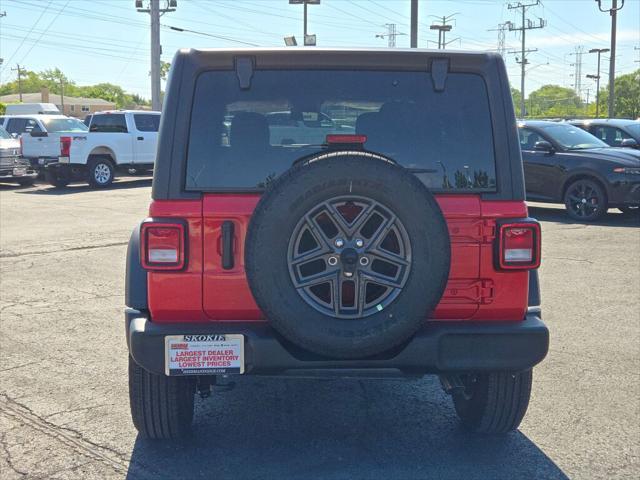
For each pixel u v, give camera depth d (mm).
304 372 3717
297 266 3469
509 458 4219
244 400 5129
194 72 3848
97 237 12055
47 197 18922
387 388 5383
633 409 4941
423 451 4309
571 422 4730
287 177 3416
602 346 6320
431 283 3457
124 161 21953
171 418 4203
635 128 15797
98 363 5859
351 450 4320
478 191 3852
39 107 44781
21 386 5344
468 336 3732
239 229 3715
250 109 3877
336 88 3930
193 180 3811
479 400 4324
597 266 9695
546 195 14039
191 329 3709
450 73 3947
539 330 3770
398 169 3432
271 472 4031
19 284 8656
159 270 3695
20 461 4141
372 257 3473
